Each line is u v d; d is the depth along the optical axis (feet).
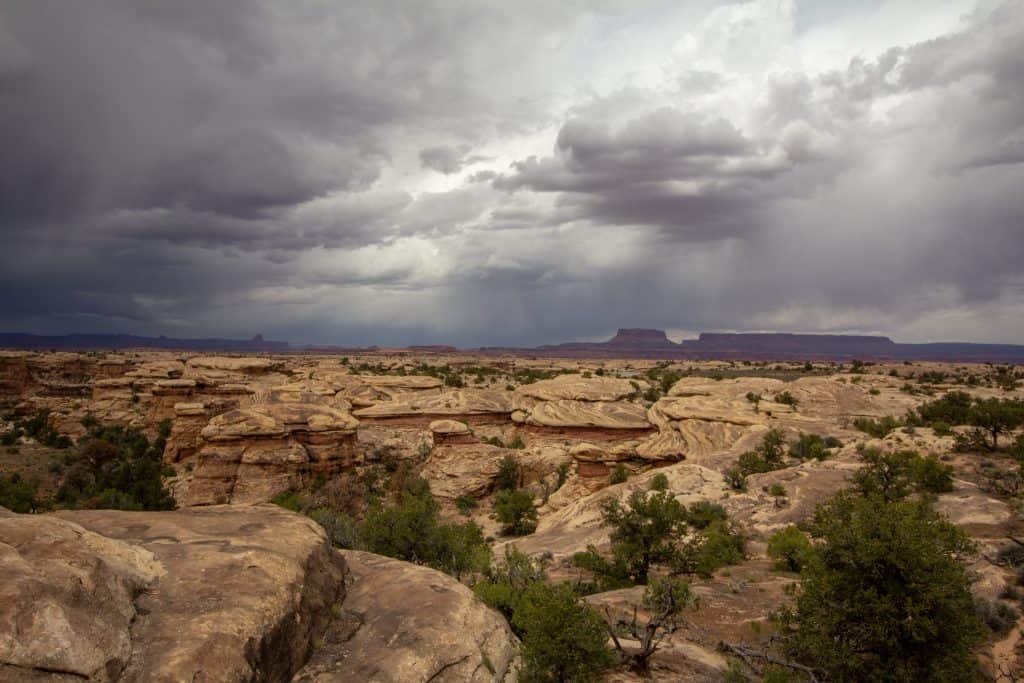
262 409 222.48
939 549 52.01
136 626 34.65
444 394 303.89
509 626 55.67
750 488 146.10
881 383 414.62
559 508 186.29
